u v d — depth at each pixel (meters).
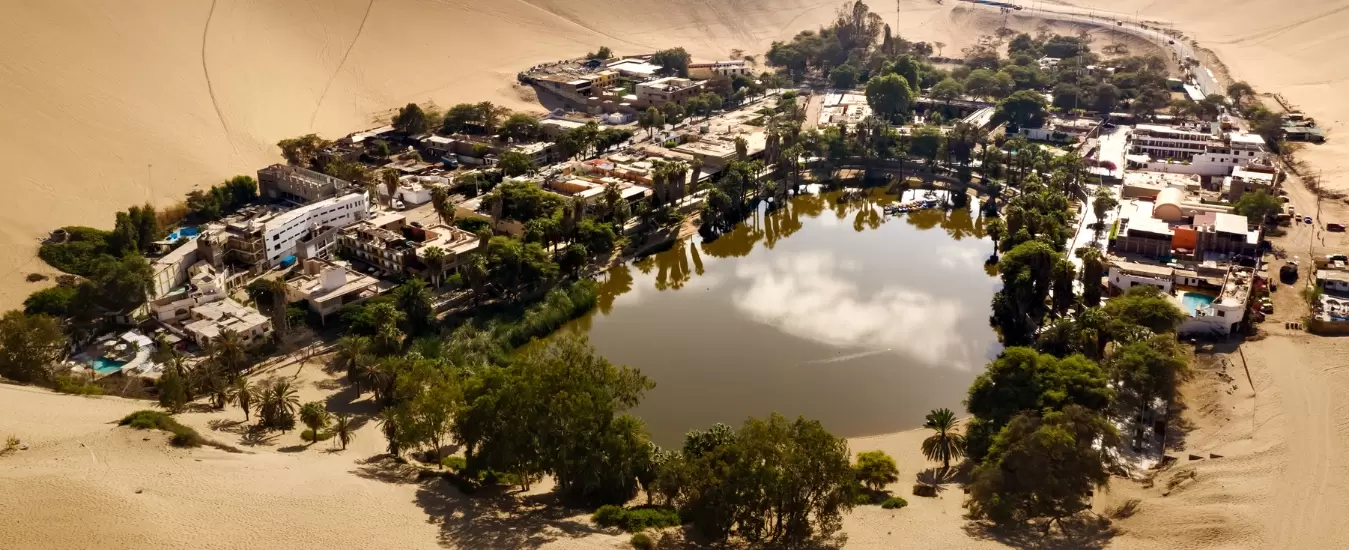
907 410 179.38
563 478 139.38
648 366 197.62
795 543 127.69
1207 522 131.25
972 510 136.12
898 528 132.00
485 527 127.38
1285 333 194.75
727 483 125.25
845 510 131.88
